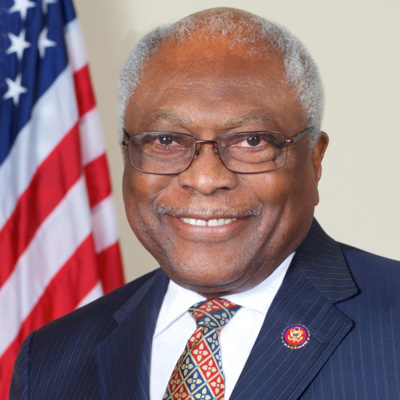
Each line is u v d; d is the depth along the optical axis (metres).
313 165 1.42
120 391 1.41
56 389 1.49
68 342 1.55
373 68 3.22
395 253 3.22
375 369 1.25
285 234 1.31
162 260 1.37
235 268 1.30
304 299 1.35
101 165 2.88
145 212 1.34
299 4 3.23
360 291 1.36
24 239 2.70
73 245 2.75
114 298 1.63
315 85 1.35
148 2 3.20
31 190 2.73
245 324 1.37
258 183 1.27
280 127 1.28
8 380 2.65
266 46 1.29
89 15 3.17
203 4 3.23
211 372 1.33
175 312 1.44
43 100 2.76
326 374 1.26
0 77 2.74
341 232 3.23
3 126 2.71
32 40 2.77
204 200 1.27
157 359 1.42
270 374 1.27
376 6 3.23
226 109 1.25
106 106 3.17
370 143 3.22
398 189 3.22
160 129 1.28
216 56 1.27
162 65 1.31
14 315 2.66
